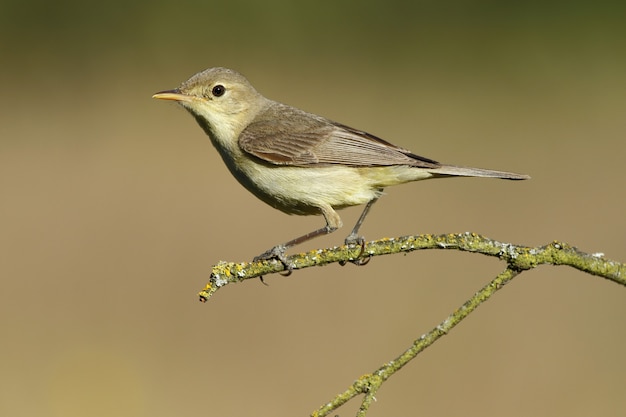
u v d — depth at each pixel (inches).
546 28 745.0
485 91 679.7
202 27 751.1
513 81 693.9
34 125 631.8
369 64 724.7
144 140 622.8
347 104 655.1
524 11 749.3
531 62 716.7
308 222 525.0
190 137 633.0
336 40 761.0
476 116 639.8
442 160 581.9
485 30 761.0
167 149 613.6
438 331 186.1
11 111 650.8
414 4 778.2
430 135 616.1
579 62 709.3
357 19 775.7
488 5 762.8
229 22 754.8
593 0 727.7
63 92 679.7
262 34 761.0
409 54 741.9
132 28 743.7
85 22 737.0
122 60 721.6
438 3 777.6
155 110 661.3
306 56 740.0
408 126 629.6
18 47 729.6
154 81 690.8
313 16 763.4
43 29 733.3
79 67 710.5
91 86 688.4
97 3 738.2
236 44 749.3
